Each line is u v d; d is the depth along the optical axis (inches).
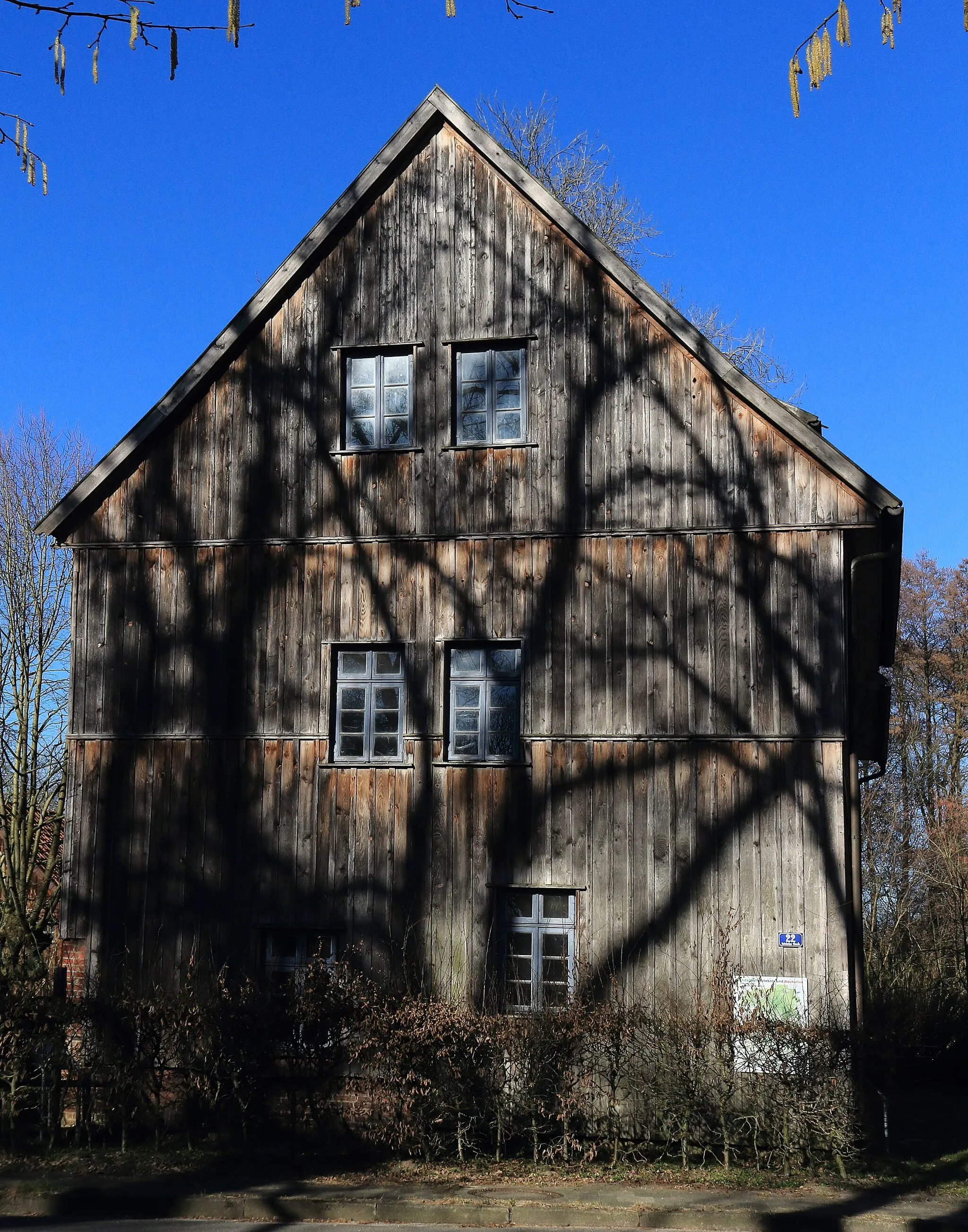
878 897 1601.9
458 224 677.3
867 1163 526.0
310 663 661.9
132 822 668.1
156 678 677.9
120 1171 525.0
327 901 640.4
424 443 665.0
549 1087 533.6
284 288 687.7
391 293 680.4
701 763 608.4
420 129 681.0
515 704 641.0
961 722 1716.3
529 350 657.6
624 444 639.8
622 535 633.6
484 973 615.8
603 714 623.2
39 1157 547.5
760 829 596.4
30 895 1213.7
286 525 675.4
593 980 600.7
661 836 607.2
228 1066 559.5
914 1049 780.6
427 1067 537.0
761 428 623.5
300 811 650.8
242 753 661.9
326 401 680.4
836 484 611.5
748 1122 530.0
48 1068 569.3
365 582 661.9
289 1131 565.6
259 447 684.7
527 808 625.0
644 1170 520.1
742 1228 455.5
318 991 565.3
